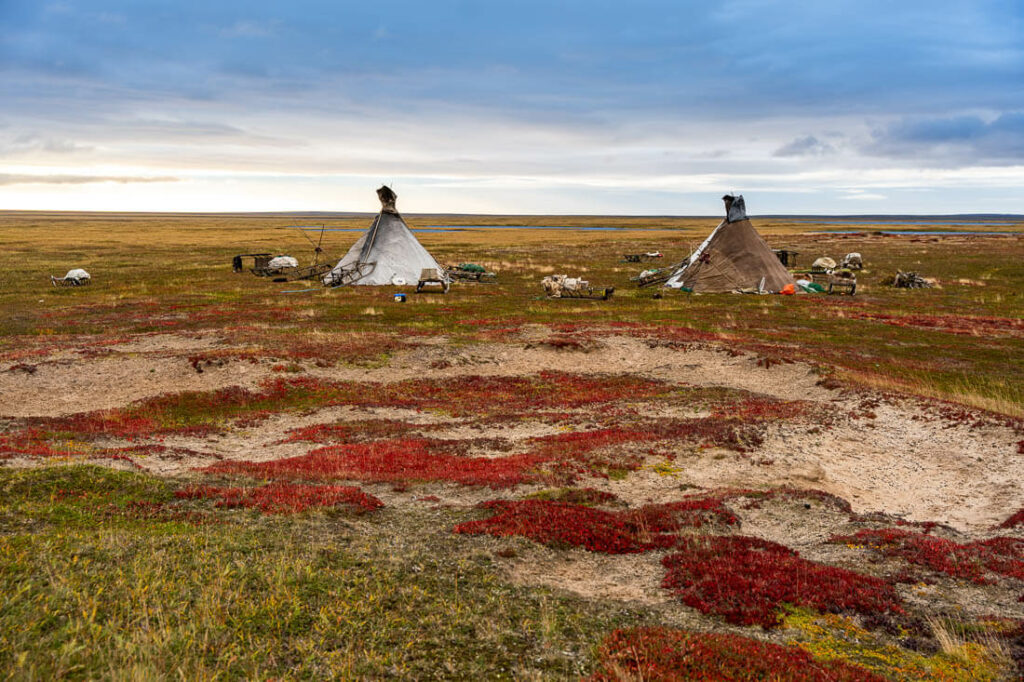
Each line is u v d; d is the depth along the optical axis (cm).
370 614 780
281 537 1001
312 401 2250
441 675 662
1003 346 3077
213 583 816
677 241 11231
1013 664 692
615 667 662
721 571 919
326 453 1603
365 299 4459
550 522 1105
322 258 7775
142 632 682
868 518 1191
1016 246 9219
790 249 9281
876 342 3184
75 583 780
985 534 1130
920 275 5734
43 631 679
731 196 5122
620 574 947
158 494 1166
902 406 1983
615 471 1494
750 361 2725
